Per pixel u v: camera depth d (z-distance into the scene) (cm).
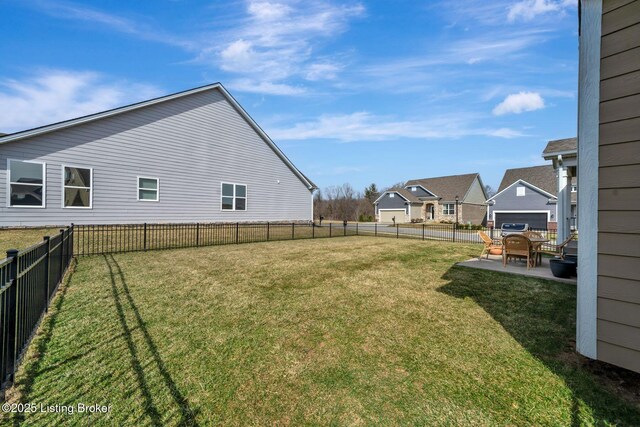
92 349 286
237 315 378
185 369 256
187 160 1216
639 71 222
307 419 201
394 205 3366
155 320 357
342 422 198
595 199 248
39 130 868
